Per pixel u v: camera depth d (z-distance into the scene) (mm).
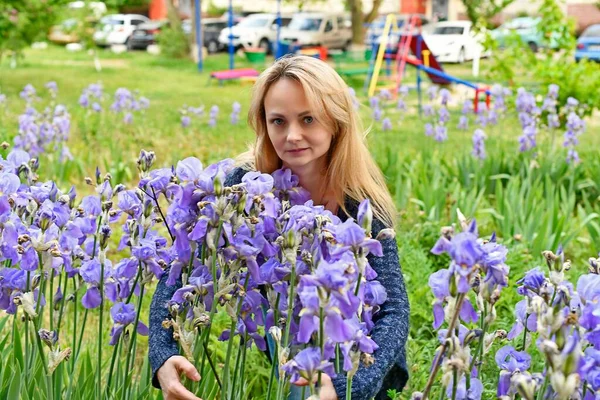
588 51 23906
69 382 2676
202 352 2693
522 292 2307
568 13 32906
